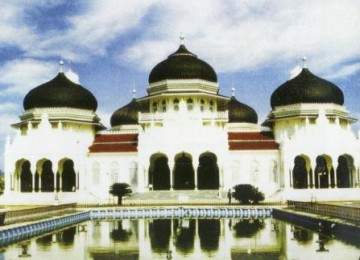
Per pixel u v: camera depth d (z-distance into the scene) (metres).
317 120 83.38
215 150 82.25
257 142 85.75
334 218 48.38
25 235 46.44
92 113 93.62
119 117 108.56
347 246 38.53
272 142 85.81
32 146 82.62
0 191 105.94
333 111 87.81
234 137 87.88
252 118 103.44
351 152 82.31
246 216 64.25
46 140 82.81
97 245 40.81
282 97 90.56
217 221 58.09
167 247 39.53
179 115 85.88
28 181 88.88
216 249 38.34
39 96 90.12
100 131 99.62
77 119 90.31
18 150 82.81
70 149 83.19
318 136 81.94
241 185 71.12
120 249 38.81
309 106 87.94
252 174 83.19
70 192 82.12
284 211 59.09
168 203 72.19
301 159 88.06
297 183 87.88
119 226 54.00
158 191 80.75
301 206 60.12
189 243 41.31
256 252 36.88
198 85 88.75
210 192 79.56
